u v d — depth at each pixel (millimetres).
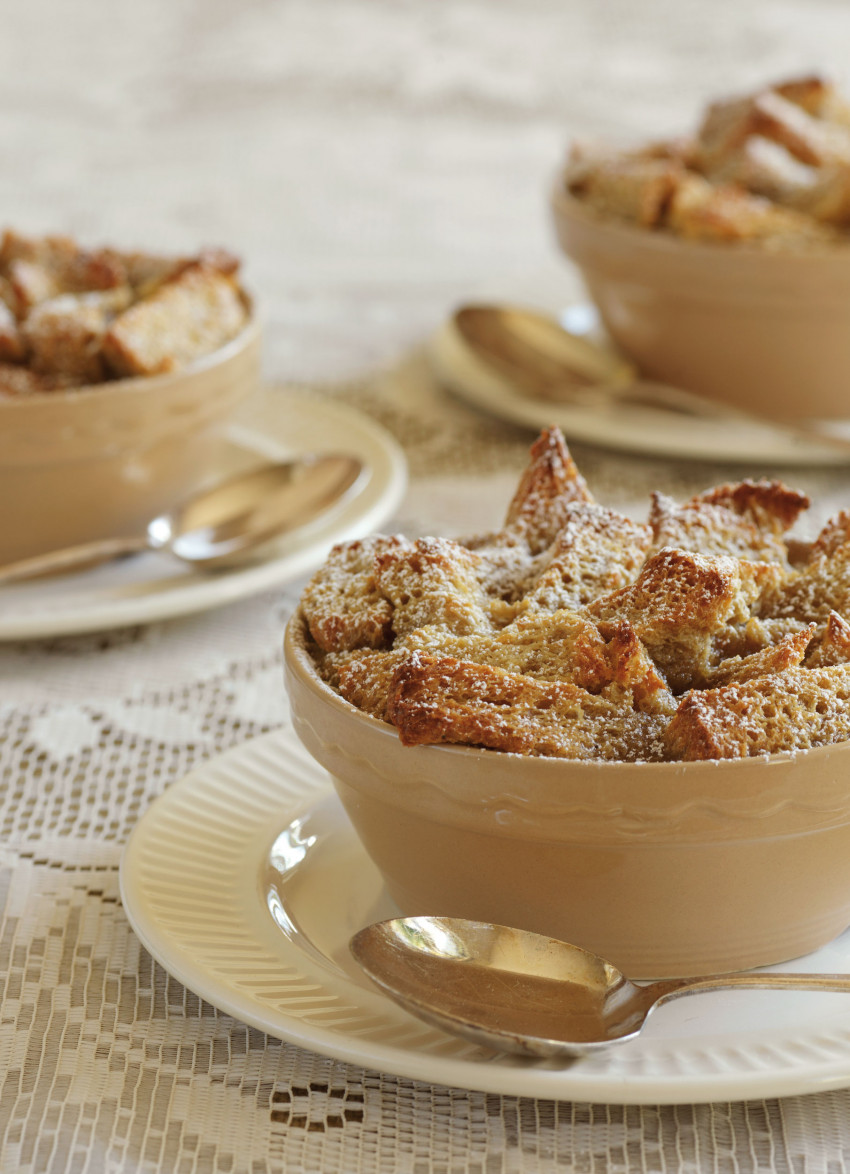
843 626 761
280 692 910
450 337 1334
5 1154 729
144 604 934
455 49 2420
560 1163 729
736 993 758
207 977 748
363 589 784
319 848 812
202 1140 733
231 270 1049
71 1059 753
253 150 1988
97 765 868
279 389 1197
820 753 732
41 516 974
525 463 1122
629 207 1148
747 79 2238
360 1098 744
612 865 743
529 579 789
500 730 738
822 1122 739
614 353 1260
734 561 771
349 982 755
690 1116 740
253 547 967
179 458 995
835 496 1033
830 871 754
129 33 2512
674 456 1110
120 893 787
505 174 1906
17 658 934
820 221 1121
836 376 1123
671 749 742
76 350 985
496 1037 723
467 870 756
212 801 821
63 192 1796
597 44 2434
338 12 2586
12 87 2246
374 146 2012
